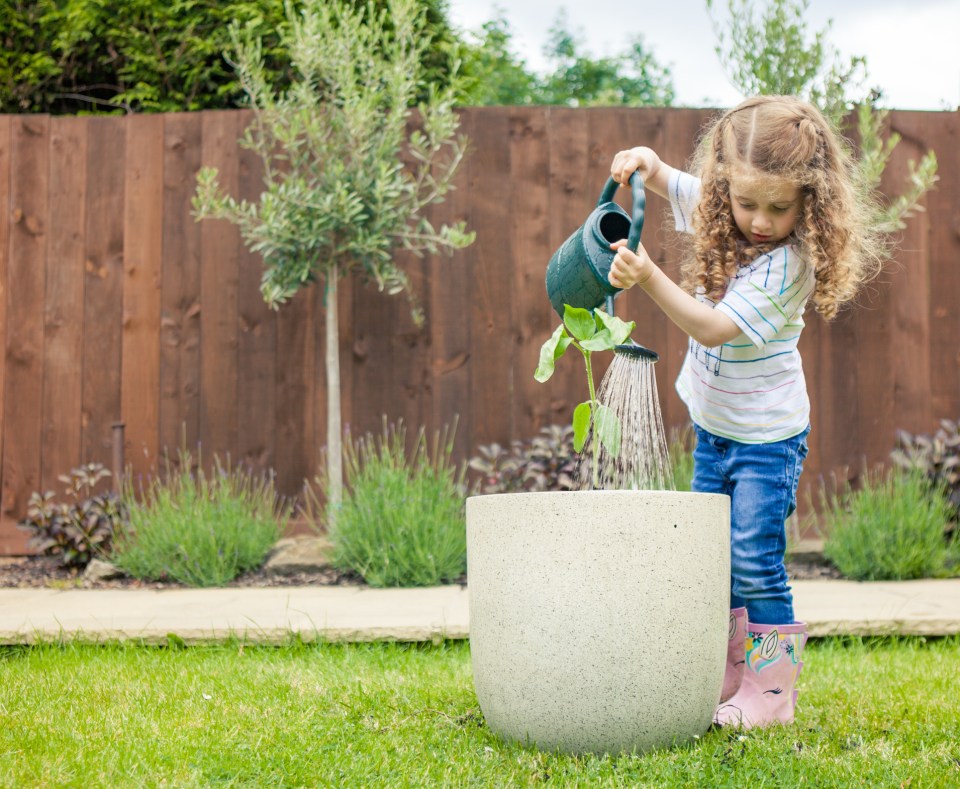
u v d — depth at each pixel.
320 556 4.24
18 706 2.13
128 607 3.31
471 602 1.91
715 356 2.16
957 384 4.75
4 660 2.71
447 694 2.24
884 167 4.61
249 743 1.83
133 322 4.77
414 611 3.13
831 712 2.13
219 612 3.16
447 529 4.02
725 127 2.07
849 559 4.08
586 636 1.73
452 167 4.52
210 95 6.12
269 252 4.33
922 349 4.75
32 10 6.14
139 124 4.83
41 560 4.60
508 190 4.79
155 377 4.75
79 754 1.77
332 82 4.59
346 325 4.74
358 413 4.72
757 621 2.11
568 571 1.74
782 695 2.07
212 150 4.81
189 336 4.76
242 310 4.76
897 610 3.06
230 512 4.29
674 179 2.33
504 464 4.39
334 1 4.63
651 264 1.89
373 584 3.90
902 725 1.98
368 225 4.46
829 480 4.69
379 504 4.12
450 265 4.77
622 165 2.26
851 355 4.72
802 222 2.01
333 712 2.08
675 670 1.76
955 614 2.96
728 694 2.25
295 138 4.70
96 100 6.21
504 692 1.81
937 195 4.78
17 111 6.25
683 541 1.77
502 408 4.72
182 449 4.71
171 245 4.79
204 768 1.70
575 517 1.74
